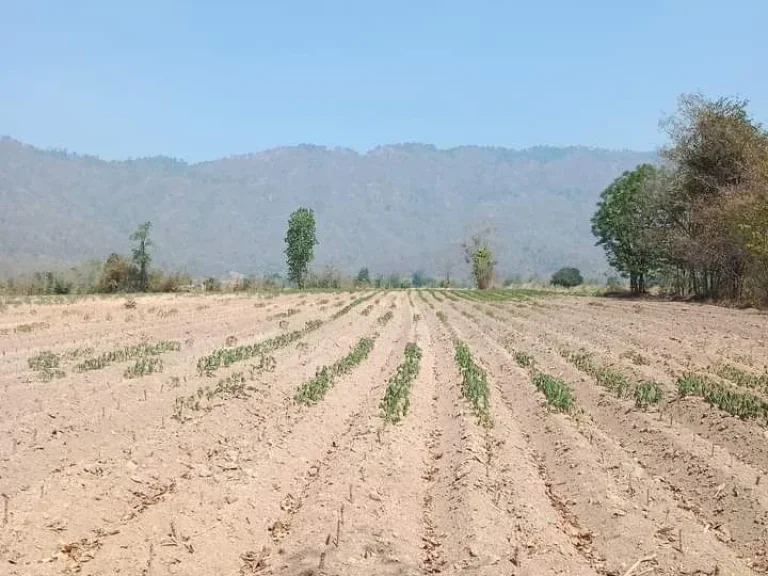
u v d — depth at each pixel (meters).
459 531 9.02
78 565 7.73
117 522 8.99
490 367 22.25
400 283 117.50
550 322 36.34
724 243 42.00
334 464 11.53
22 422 12.70
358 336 30.23
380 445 12.57
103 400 14.81
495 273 101.56
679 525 9.36
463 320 39.75
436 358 24.84
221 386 16.36
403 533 9.04
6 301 45.12
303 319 37.38
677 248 48.44
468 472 11.09
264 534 8.99
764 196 36.44
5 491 9.41
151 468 10.69
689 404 14.89
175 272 75.75
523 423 15.24
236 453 11.80
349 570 7.71
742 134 44.75
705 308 42.72
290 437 12.94
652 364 20.83
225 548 8.38
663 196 50.22
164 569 7.71
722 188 44.12
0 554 7.68
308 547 8.27
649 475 11.62
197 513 9.21
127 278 71.06
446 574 7.96
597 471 11.45
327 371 20.06
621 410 15.19
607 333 29.98
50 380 17.14
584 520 9.84
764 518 9.35
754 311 39.06
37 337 26.64
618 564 8.37
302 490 10.71
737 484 10.42
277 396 16.27
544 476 11.84
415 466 11.98
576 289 87.50
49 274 67.62
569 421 14.66
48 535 8.25
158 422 13.30
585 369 20.28
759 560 8.56
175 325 32.38
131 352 21.84
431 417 15.82
